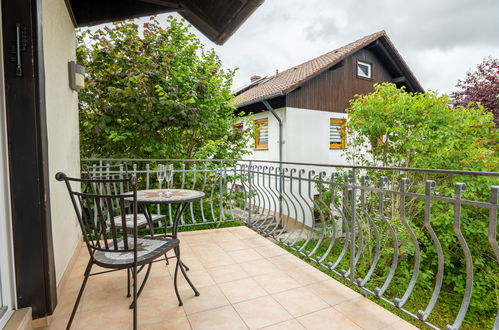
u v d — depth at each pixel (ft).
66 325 5.01
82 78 8.86
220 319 5.31
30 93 4.68
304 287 6.67
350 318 5.40
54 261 5.38
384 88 19.65
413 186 17.99
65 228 6.93
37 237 4.81
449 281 16.10
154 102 13.91
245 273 7.43
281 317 5.41
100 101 14.11
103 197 4.59
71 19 8.93
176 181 15.55
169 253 8.87
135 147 15.19
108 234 10.04
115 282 6.82
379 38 28.04
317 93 26.30
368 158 25.40
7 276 4.47
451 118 17.79
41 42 4.92
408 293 5.56
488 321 13.73
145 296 6.14
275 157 26.86
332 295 6.30
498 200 4.03
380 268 16.42
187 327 5.04
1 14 4.48
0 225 4.30
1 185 4.38
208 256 8.66
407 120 18.66
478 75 30.17
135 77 14.01
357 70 28.81
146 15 10.19
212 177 16.58
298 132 25.39
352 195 6.68
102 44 14.25
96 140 14.85
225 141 18.01
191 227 12.75
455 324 4.55
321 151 26.86
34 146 4.73
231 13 9.77
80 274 7.23
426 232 17.42
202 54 17.02
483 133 18.16
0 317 4.14
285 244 9.59
